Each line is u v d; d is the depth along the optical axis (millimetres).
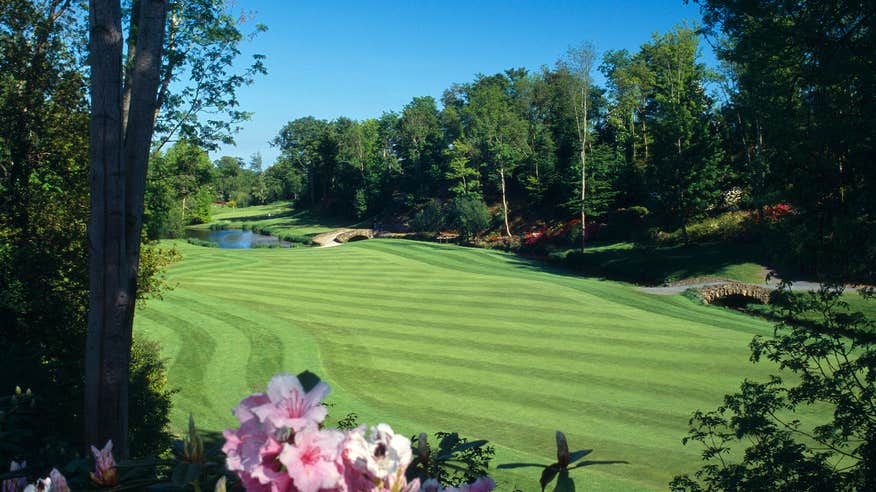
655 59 52906
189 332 23172
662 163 45281
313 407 1305
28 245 11969
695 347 21406
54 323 11844
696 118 45500
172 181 19391
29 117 12586
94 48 5254
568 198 58938
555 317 26422
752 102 10406
